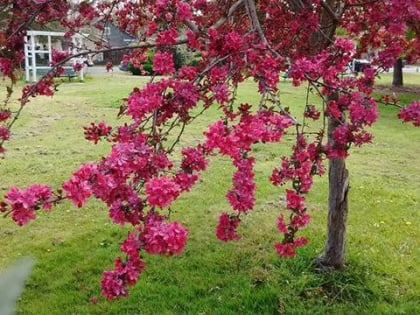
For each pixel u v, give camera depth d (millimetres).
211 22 2939
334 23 2961
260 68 2125
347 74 2523
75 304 3547
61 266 4078
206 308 3445
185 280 3822
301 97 13023
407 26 2527
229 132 1812
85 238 4629
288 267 3945
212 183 6133
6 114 2797
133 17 3846
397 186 6160
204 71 2072
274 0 3240
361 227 4801
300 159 2303
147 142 1903
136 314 3402
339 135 2250
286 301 3512
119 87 15711
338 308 3459
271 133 1837
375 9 2740
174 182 1725
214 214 5160
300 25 2881
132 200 1688
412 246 4395
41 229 4863
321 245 4285
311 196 5688
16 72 2959
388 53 2498
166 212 5141
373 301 3551
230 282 3773
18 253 4320
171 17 2238
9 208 1837
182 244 1585
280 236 4562
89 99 13125
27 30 2973
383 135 9320
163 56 2082
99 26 3877
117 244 4496
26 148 7992
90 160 7227
